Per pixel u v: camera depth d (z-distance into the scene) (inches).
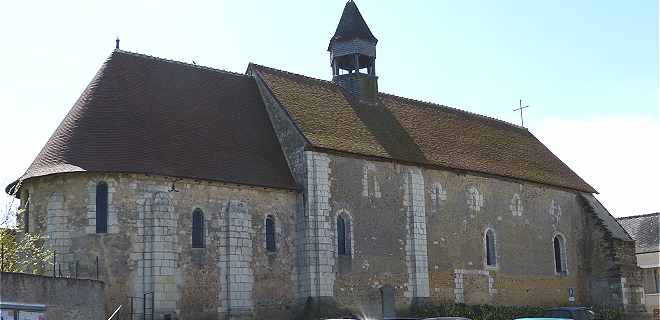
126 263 1146.7
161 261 1155.9
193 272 1190.9
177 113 1298.0
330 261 1311.5
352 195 1378.0
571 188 1845.5
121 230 1152.8
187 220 1201.4
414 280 1439.5
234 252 1231.5
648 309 2293.3
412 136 1573.6
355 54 1611.7
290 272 1300.4
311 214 1309.1
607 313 1739.7
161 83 1328.7
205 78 1407.5
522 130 1984.5
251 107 1421.0
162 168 1187.9
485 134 1807.3
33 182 1197.1
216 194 1241.4
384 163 1445.6
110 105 1234.0
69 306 830.5
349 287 1334.9
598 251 1827.0
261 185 1283.2
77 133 1193.4
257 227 1273.4
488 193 1637.6
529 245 1704.0
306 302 1285.7
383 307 1374.3
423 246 1464.1
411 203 1469.0
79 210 1156.5
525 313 1600.6
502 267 1625.2
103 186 1167.6
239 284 1224.8
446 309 1444.4
